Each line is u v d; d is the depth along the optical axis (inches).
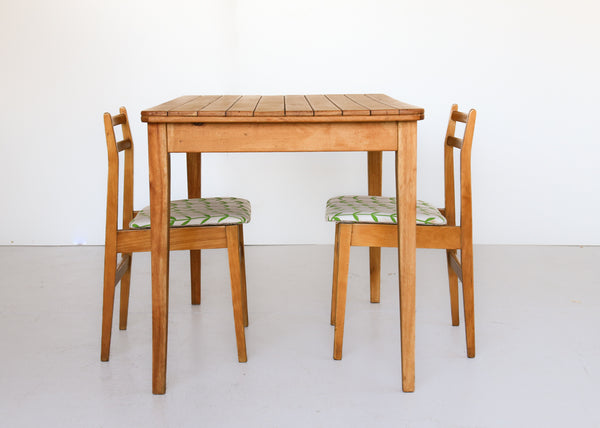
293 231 141.5
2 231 140.9
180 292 109.6
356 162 138.2
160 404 70.9
